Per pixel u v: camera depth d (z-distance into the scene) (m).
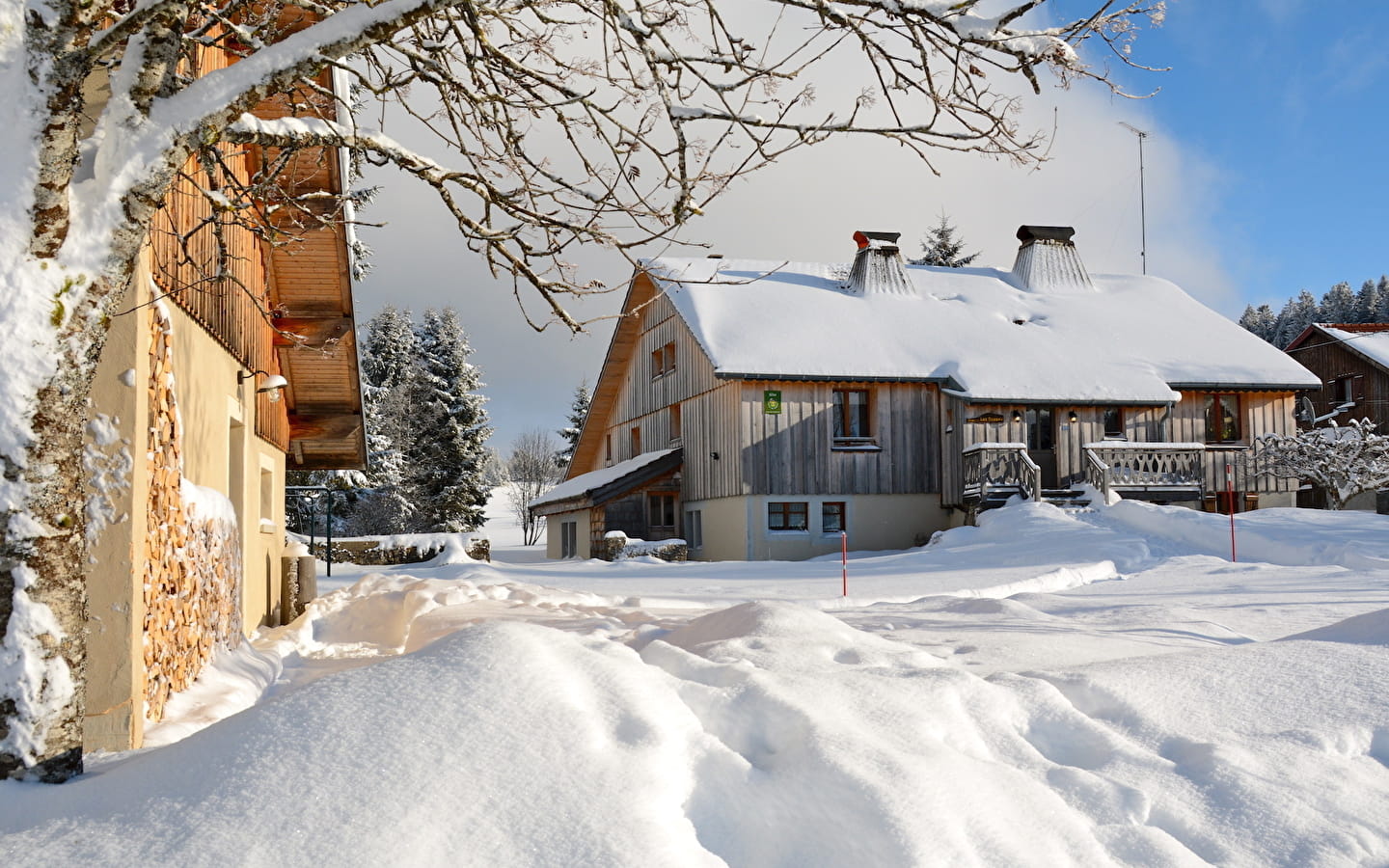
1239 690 4.56
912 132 5.05
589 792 3.11
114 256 3.80
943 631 7.16
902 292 32.53
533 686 3.60
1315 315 95.56
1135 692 4.52
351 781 3.09
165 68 3.88
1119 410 28.53
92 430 5.33
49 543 3.61
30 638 3.53
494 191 5.38
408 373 52.22
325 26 4.06
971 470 26.92
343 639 11.30
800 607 5.96
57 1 3.57
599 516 30.33
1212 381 28.66
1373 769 3.90
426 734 3.31
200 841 2.88
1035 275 34.88
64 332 3.65
